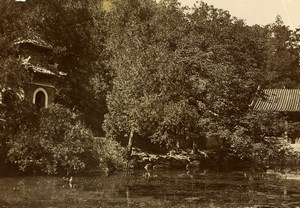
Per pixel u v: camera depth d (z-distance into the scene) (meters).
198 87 41.53
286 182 33.03
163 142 46.00
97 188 27.20
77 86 49.16
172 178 33.97
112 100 39.66
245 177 36.16
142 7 50.84
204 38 46.47
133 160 39.50
